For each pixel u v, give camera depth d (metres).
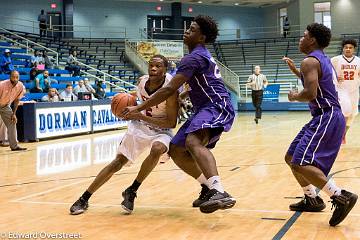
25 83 14.62
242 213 3.77
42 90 13.80
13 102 9.19
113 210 3.95
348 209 3.24
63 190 4.91
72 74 17.70
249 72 24.97
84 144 9.55
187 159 3.83
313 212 3.76
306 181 3.74
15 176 5.90
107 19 27.20
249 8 30.47
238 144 9.14
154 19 28.34
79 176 5.84
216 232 3.24
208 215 3.73
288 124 14.16
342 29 27.14
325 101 3.33
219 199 3.22
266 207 3.96
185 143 3.46
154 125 3.82
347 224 3.38
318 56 3.35
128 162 3.95
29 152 8.45
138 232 3.27
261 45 26.25
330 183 3.27
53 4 25.59
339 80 7.05
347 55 7.06
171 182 5.20
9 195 4.68
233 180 5.30
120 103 3.68
